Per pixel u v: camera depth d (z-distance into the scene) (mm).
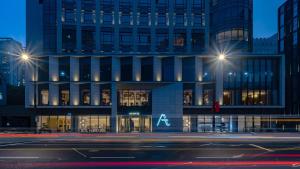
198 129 51875
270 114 53531
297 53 62000
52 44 66375
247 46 65250
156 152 23938
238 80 53969
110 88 52719
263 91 54094
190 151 24500
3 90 68812
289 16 66312
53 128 52562
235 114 53312
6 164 18875
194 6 66125
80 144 29000
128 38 65000
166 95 51281
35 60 53125
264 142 30953
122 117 52500
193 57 53375
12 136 37656
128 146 27578
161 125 50656
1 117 62625
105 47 64250
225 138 34500
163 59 53875
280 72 53906
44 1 67438
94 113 52719
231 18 64875
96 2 64375
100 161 20016
